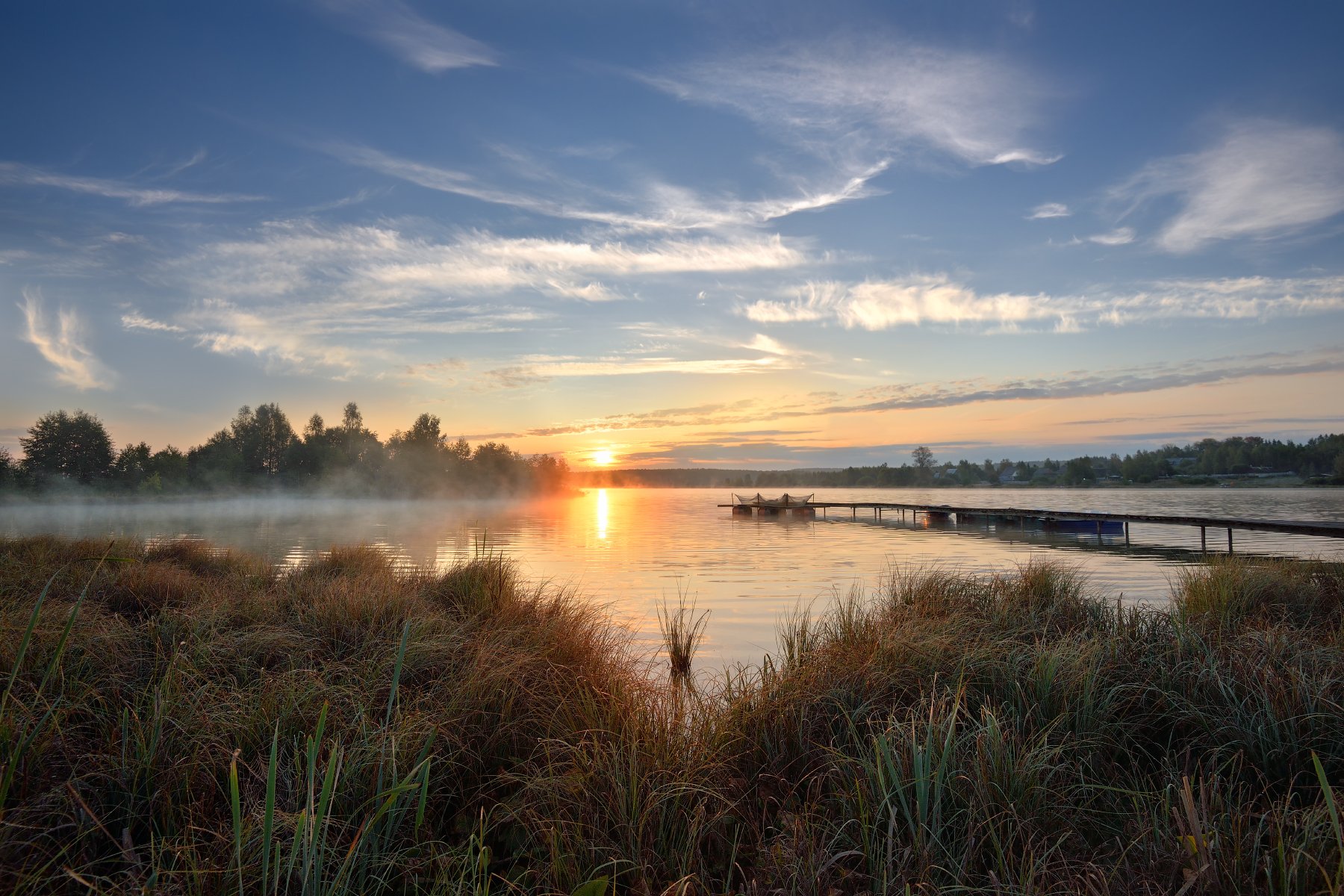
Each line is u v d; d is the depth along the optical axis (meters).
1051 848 3.26
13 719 3.40
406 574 10.93
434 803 3.94
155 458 87.94
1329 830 3.18
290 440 100.94
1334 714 4.24
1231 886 2.88
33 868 2.82
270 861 3.05
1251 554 19.84
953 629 6.81
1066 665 5.35
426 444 107.88
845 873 3.15
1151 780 4.13
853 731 4.30
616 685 5.24
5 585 8.02
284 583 10.09
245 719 4.20
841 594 13.48
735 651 8.78
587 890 2.89
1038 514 32.94
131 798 3.39
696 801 3.73
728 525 41.16
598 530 36.25
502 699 4.91
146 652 5.66
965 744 4.18
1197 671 5.33
